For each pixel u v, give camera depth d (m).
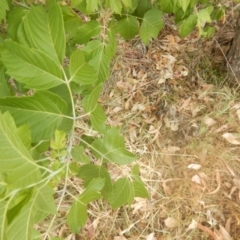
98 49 1.38
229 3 2.88
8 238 0.73
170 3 1.45
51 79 0.96
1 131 0.71
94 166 1.21
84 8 1.34
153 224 2.31
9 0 1.31
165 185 2.42
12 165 0.72
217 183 2.40
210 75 2.75
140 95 2.77
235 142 2.50
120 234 2.28
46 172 0.85
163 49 2.92
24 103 0.92
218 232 2.23
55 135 0.94
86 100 1.03
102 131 1.12
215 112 2.61
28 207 0.75
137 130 2.63
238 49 2.47
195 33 2.93
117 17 1.61
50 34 0.97
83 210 0.99
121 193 1.24
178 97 2.73
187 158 2.51
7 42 0.90
